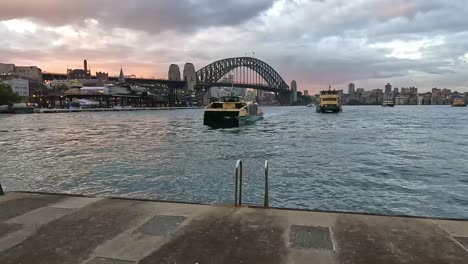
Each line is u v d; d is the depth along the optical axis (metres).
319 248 5.58
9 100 171.00
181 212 7.44
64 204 8.09
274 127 65.69
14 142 41.56
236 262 5.17
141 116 139.62
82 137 48.28
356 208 14.06
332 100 140.75
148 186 17.42
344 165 23.62
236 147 34.66
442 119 97.25
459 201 15.05
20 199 8.54
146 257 5.37
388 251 5.45
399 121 87.31
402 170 21.86
